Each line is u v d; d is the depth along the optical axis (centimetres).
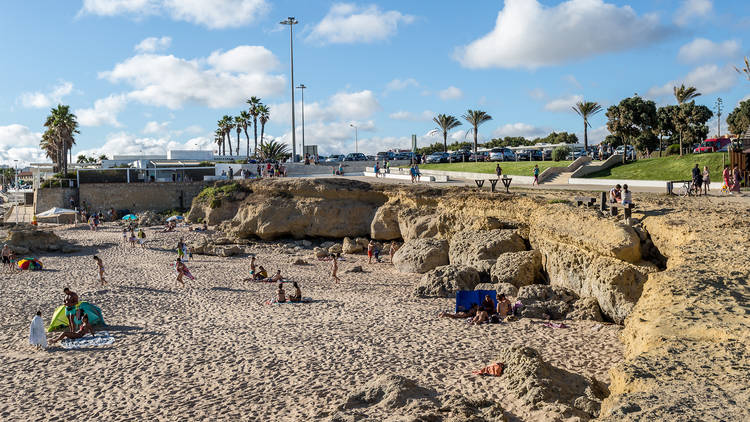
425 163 7556
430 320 2139
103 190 6544
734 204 2575
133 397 1429
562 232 2578
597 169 5062
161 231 5478
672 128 5844
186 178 6881
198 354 1772
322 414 1252
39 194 6381
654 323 1116
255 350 1797
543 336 1877
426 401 1195
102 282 3023
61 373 1631
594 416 1142
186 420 1266
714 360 907
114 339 1959
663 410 737
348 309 2370
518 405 1248
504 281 2709
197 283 3091
